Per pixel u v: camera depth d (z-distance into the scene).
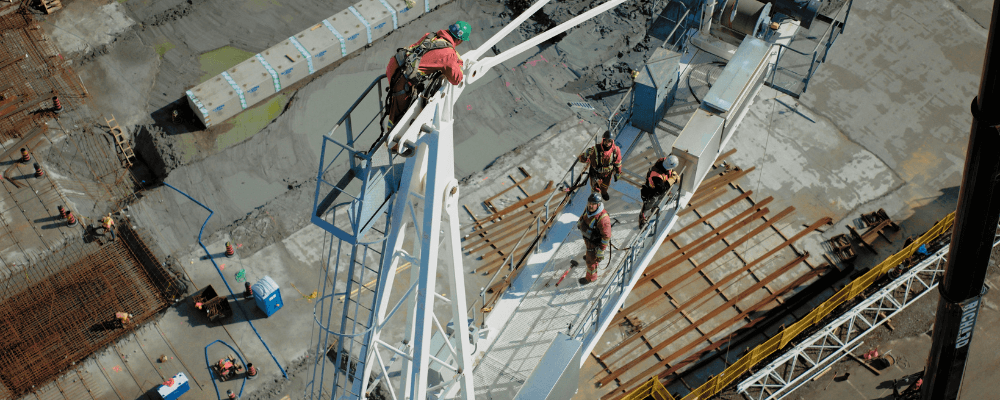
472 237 23.02
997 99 7.73
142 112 26.25
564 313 14.35
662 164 14.45
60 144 25.22
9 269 22.55
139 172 25.22
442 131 10.82
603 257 14.28
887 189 24.30
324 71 27.38
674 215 15.59
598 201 13.57
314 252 22.80
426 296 11.62
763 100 26.39
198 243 23.02
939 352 10.36
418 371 12.34
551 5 28.84
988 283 22.23
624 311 21.39
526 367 13.82
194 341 21.08
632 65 27.33
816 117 25.94
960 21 28.59
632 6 28.73
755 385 20.08
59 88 26.33
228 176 24.61
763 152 25.05
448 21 28.77
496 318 14.43
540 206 23.56
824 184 24.36
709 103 15.65
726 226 23.23
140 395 20.20
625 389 20.08
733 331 21.06
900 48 27.84
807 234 23.11
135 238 23.17
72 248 23.05
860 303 20.81
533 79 26.95
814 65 20.19
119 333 21.25
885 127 25.77
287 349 20.94
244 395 20.19
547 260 15.08
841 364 20.64
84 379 20.45
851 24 28.47
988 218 8.64
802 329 20.44
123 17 28.50
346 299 12.05
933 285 21.23
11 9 27.94
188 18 28.64
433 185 10.84
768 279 22.06
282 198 24.02
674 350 20.77
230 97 25.53
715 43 19.20
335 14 28.14
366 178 10.28
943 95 26.62
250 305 21.69
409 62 10.34
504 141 25.47
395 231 11.44
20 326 21.45
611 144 14.62
